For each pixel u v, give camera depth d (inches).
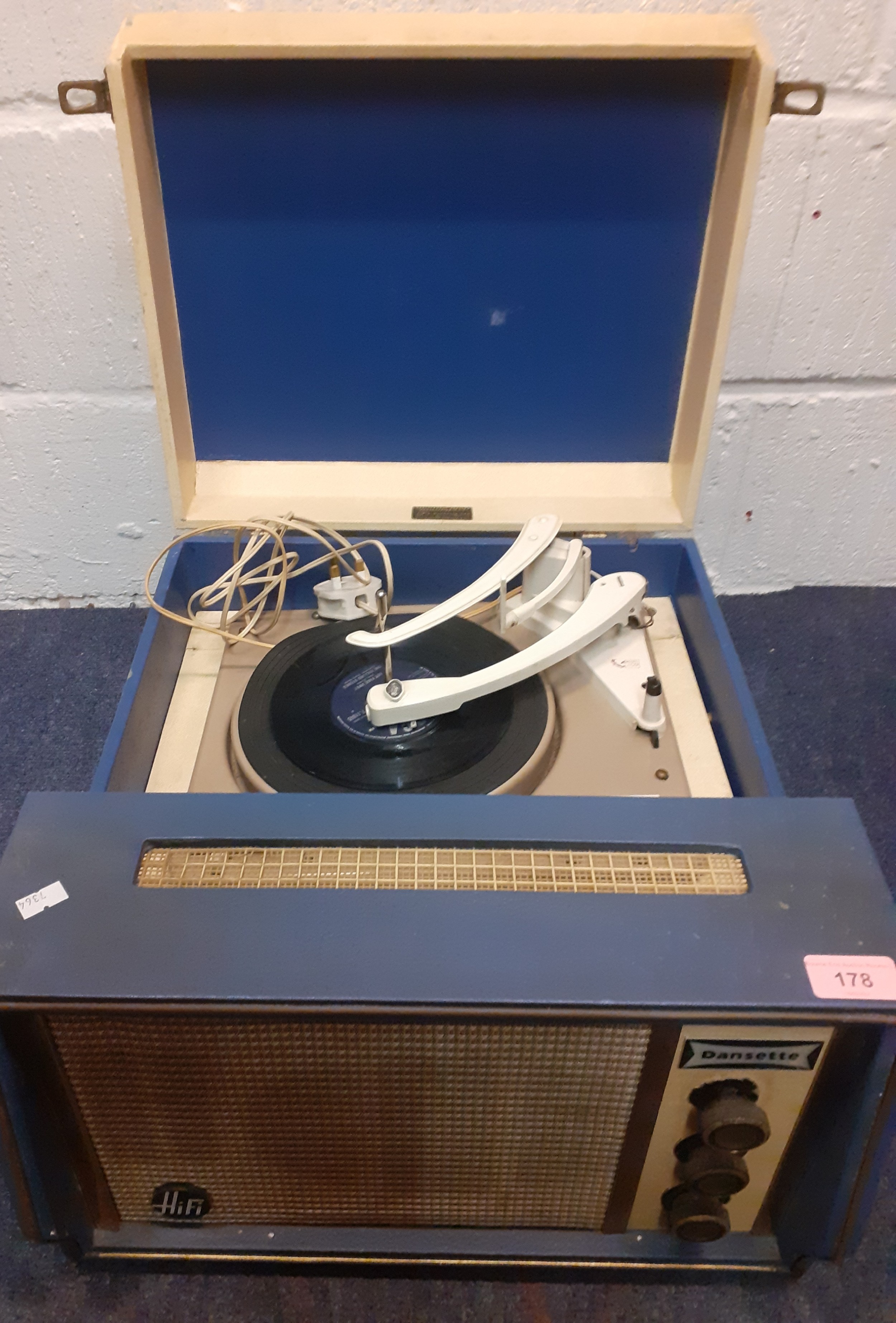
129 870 25.6
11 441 59.3
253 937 24.0
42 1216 26.6
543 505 42.0
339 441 43.1
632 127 35.4
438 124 35.2
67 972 23.2
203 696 38.4
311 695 36.4
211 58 31.4
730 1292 32.8
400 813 27.4
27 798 27.8
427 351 40.6
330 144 35.6
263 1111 26.5
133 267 52.9
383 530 42.0
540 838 26.6
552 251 38.2
